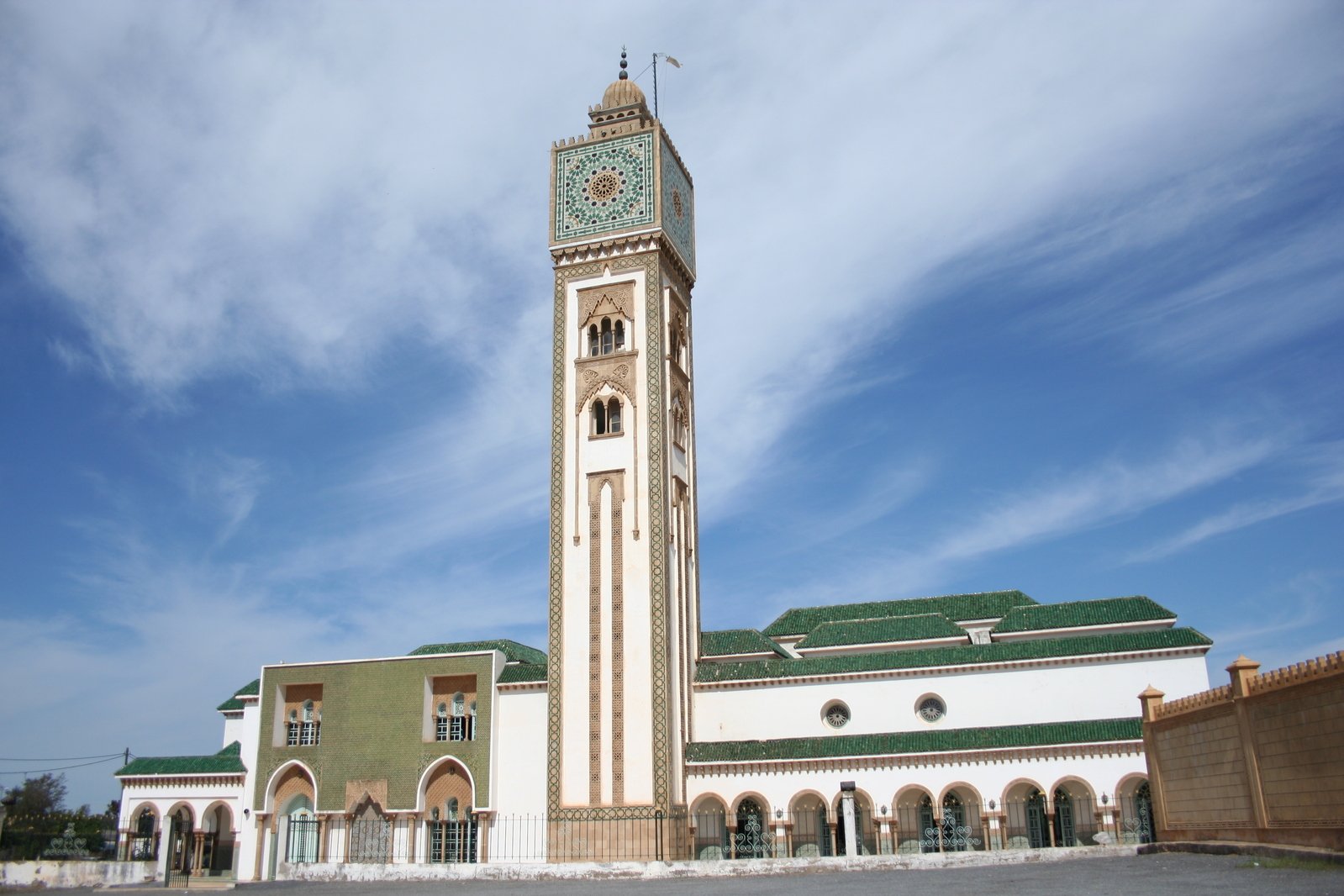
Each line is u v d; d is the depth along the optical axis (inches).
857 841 2226.9
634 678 2357.3
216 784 2672.2
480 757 2487.7
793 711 2460.6
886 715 2409.0
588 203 2694.4
